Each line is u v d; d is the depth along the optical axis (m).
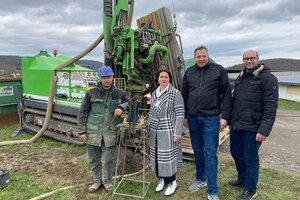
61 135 6.21
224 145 6.11
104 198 3.58
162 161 3.48
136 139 3.86
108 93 3.53
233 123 3.48
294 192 3.79
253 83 3.24
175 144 3.53
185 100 3.73
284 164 5.11
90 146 3.64
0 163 4.90
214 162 3.48
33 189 3.83
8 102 7.86
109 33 5.07
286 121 10.23
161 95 3.52
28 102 6.86
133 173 4.23
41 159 5.09
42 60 6.82
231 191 3.80
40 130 6.27
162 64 4.81
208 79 3.46
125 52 4.70
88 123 3.58
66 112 5.78
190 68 3.66
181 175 4.34
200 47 3.45
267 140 6.97
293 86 18.80
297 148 6.25
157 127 3.49
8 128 7.60
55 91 6.14
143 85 4.72
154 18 5.52
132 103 3.60
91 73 5.34
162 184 3.78
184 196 3.65
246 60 3.25
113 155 3.69
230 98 3.50
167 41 5.34
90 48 5.48
